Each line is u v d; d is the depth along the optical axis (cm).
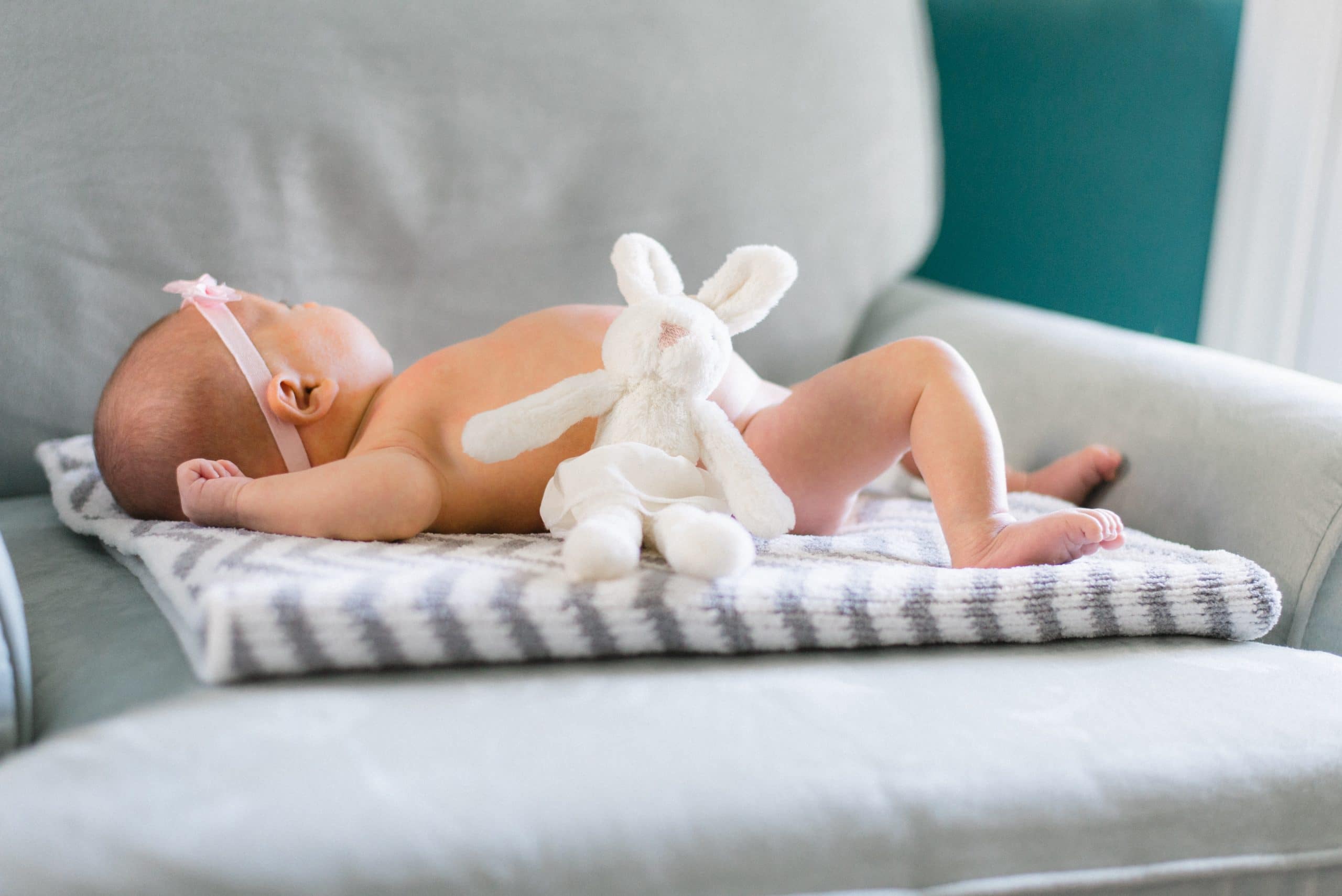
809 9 153
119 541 96
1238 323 186
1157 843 62
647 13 144
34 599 88
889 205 160
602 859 54
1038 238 192
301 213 129
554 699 66
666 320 85
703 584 73
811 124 153
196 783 55
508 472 98
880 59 159
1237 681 74
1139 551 94
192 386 100
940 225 190
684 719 63
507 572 75
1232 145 188
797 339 154
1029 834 59
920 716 66
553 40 139
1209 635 83
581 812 55
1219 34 187
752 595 73
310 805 54
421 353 137
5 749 64
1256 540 96
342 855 52
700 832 55
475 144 135
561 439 98
